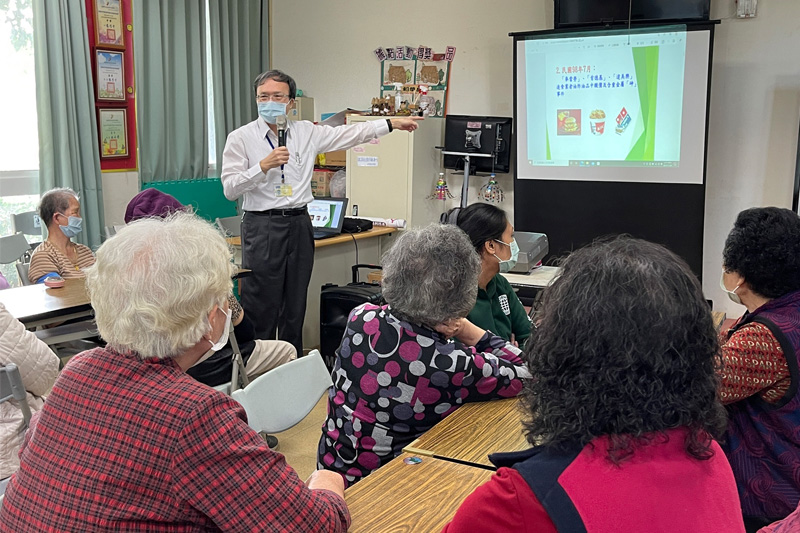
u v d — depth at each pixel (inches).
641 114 188.2
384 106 218.2
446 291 63.7
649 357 33.1
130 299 43.4
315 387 80.6
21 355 86.3
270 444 130.6
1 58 179.8
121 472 41.7
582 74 192.2
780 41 183.9
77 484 42.1
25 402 84.7
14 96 183.3
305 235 156.8
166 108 213.0
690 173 186.5
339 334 155.6
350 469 68.7
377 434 66.9
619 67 187.9
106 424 42.6
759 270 67.1
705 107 181.3
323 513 45.4
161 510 41.7
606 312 33.7
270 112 147.9
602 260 35.4
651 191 192.2
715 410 34.2
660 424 33.1
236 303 109.6
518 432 64.3
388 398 65.9
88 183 193.8
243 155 151.9
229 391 111.0
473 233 91.9
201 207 225.1
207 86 227.5
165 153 215.0
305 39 249.1
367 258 201.3
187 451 41.5
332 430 70.0
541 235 144.5
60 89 183.2
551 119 198.8
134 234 45.7
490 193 216.8
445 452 60.6
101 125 198.4
